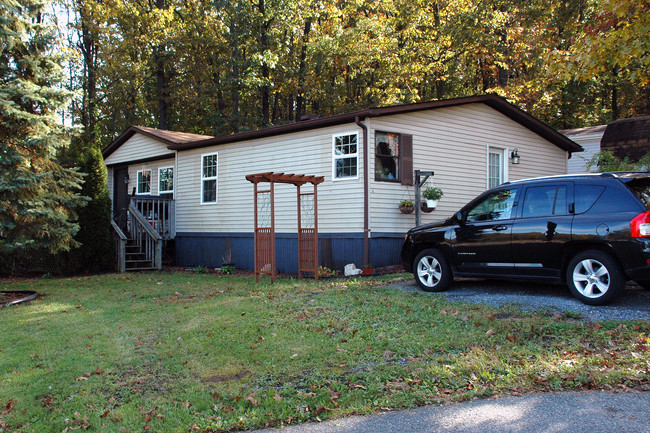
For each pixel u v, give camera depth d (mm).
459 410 3961
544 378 4398
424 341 5574
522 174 15336
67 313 8359
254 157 14492
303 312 7273
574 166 21656
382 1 29125
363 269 11180
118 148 19750
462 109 13719
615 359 4719
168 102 30109
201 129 32531
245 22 26516
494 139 14539
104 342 6363
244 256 14734
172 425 4035
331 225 12453
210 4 27859
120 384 4965
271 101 32562
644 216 6117
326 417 4012
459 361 4887
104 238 14797
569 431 3514
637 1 9477
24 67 10109
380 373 4770
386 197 12023
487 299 7340
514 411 3877
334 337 5980
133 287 11195
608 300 6359
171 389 4773
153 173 18641
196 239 16344
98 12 27750
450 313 6633
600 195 6625
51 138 10078
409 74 27062
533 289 7980
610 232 6320
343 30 28062
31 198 10164
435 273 8391
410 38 28547
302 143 13227
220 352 5703
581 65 10344
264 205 14109
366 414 4004
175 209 17109
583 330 5496
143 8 27812
